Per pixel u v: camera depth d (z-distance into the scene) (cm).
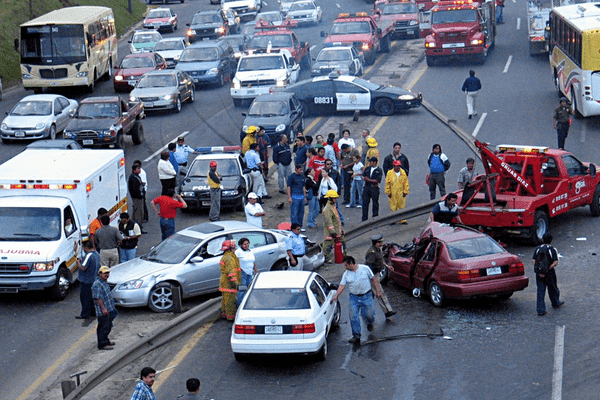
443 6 4272
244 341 1393
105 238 1830
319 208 2322
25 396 1375
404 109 3497
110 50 4522
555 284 1606
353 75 4000
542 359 1405
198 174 2548
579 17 3225
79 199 1923
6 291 1786
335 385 1355
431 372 1382
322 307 1455
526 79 3897
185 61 4241
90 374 1441
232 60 4469
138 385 1130
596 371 1347
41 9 5538
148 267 1780
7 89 4441
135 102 3612
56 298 1828
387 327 1593
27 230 1838
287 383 1374
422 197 2508
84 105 3189
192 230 1886
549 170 2147
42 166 2025
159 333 1520
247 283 1684
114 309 1558
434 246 1694
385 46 4762
